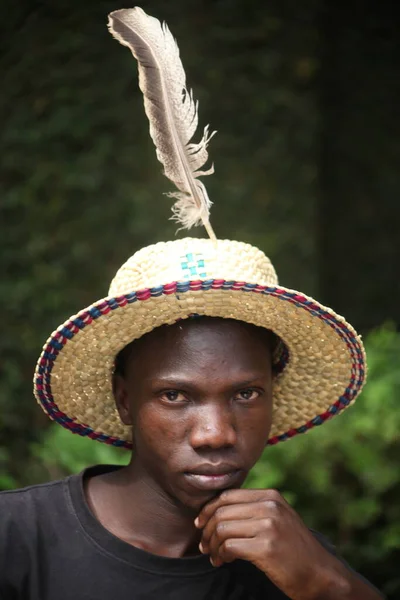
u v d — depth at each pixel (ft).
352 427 16.17
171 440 7.57
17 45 21.59
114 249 21.67
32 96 21.62
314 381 8.84
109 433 8.97
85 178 21.52
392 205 26.35
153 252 8.19
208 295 7.54
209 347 7.56
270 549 7.39
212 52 22.11
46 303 21.52
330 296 26.12
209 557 7.97
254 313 7.69
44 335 21.52
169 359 7.59
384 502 16.67
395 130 26.37
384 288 26.25
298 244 22.71
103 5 21.62
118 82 21.65
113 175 21.65
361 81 26.27
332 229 26.16
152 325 7.66
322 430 16.11
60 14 21.58
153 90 8.47
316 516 16.53
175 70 8.53
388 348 18.40
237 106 22.34
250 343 7.71
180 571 7.88
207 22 22.07
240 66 22.36
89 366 8.26
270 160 22.58
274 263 22.61
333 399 8.93
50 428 21.16
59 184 21.57
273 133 22.62
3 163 21.58
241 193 22.33
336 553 8.57
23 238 21.62
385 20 26.30
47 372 8.22
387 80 26.35
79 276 21.65
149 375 7.67
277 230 22.58
